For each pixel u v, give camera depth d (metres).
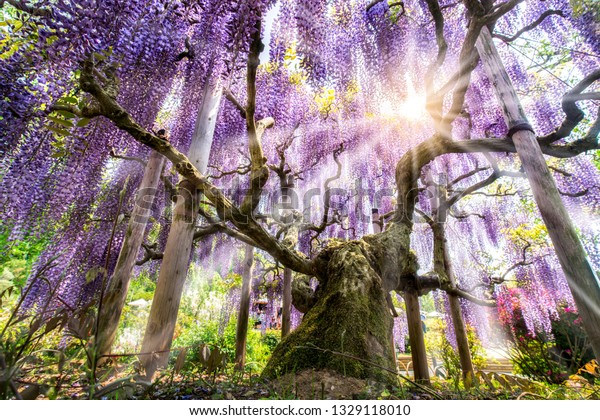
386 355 1.63
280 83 3.54
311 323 1.86
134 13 1.68
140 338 3.66
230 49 1.63
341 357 1.53
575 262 1.70
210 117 3.10
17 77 1.63
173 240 2.64
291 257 2.52
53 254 2.83
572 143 2.85
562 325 4.53
